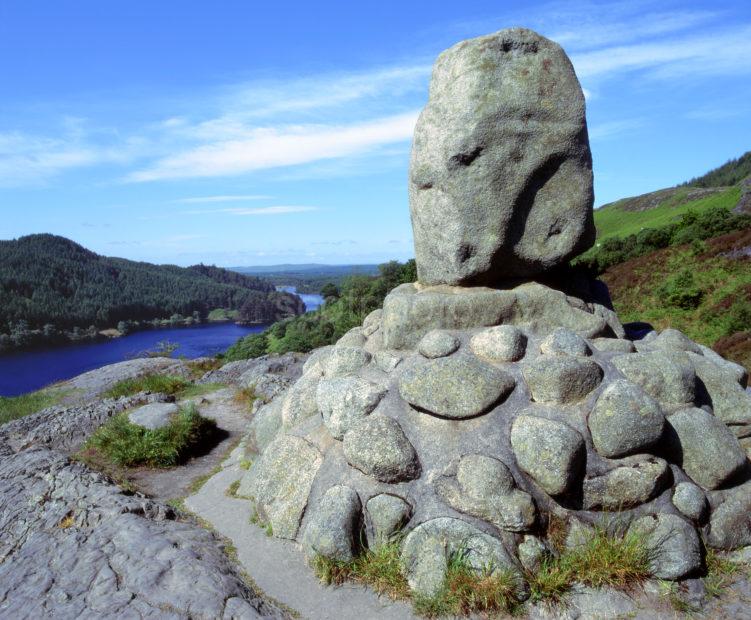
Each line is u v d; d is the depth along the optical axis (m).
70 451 6.50
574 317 4.11
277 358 12.34
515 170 4.00
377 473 3.35
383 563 3.11
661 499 3.22
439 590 2.90
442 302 4.04
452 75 4.07
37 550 3.69
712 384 3.86
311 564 3.29
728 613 2.83
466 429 3.40
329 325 30.98
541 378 3.42
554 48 4.09
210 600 2.87
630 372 3.55
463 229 4.07
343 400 3.73
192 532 3.75
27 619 2.97
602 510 3.21
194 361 14.06
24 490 4.59
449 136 4.01
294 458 3.88
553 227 4.20
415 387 3.53
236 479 4.87
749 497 3.35
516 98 3.93
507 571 2.89
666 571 2.97
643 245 30.30
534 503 3.12
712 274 21.91
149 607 2.87
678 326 19.53
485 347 3.74
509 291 4.12
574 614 2.80
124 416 6.39
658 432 3.21
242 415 7.77
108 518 3.90
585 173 4.20
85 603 3.00
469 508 3.12
